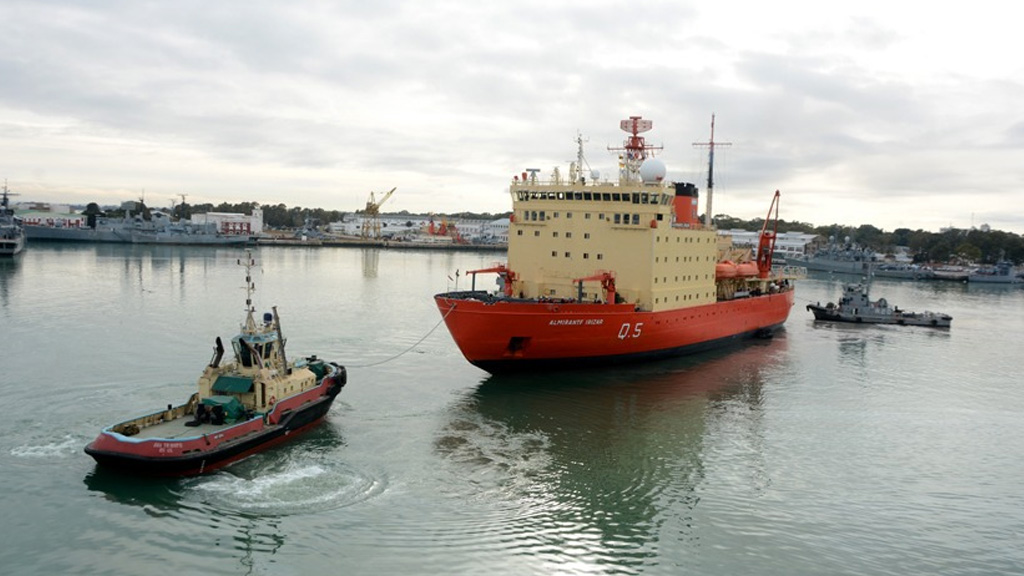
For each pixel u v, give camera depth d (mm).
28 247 184125
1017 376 65438
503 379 55938
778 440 44000
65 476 34000
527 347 54938
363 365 60062
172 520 30219
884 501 35375
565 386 54688
